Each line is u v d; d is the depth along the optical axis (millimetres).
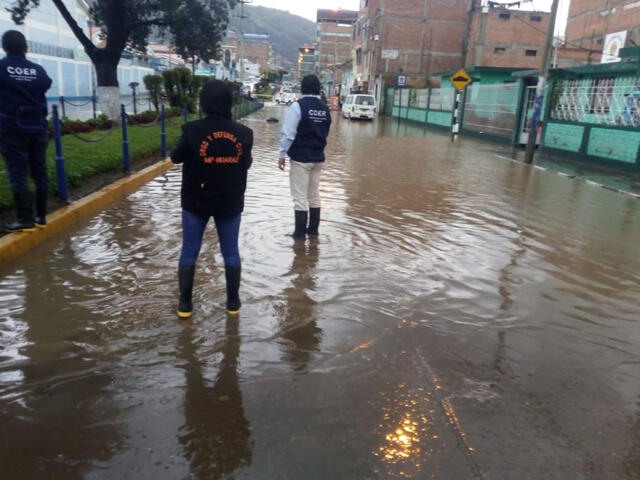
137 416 2824
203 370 3297
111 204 7676
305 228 6152
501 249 6160
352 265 5348
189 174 3799
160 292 4473
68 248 5551
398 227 6996
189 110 25484
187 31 21344
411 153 16547
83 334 3711
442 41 49594
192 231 3922
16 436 2645
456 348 3697
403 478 2428
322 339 3752
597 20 36875
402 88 41094
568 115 16531
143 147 11672
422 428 2797
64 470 2428
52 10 35094
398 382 3232
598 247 6414
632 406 3092
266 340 3705
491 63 45594
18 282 4602
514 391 3189
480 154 16953
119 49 18516
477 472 2486
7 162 5363
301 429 2752
